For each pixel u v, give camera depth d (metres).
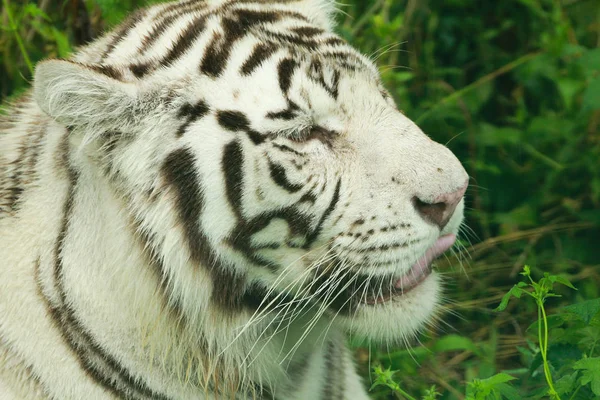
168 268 6.87
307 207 6.82
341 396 8.05
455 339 9.61
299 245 6.93
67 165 6.92
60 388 6.93
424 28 13.41
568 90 11.56
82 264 6.87
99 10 11.23
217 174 6.70
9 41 11.27
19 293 6.96
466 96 12.51
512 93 13.12
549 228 11.85
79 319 6.90
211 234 6.82
